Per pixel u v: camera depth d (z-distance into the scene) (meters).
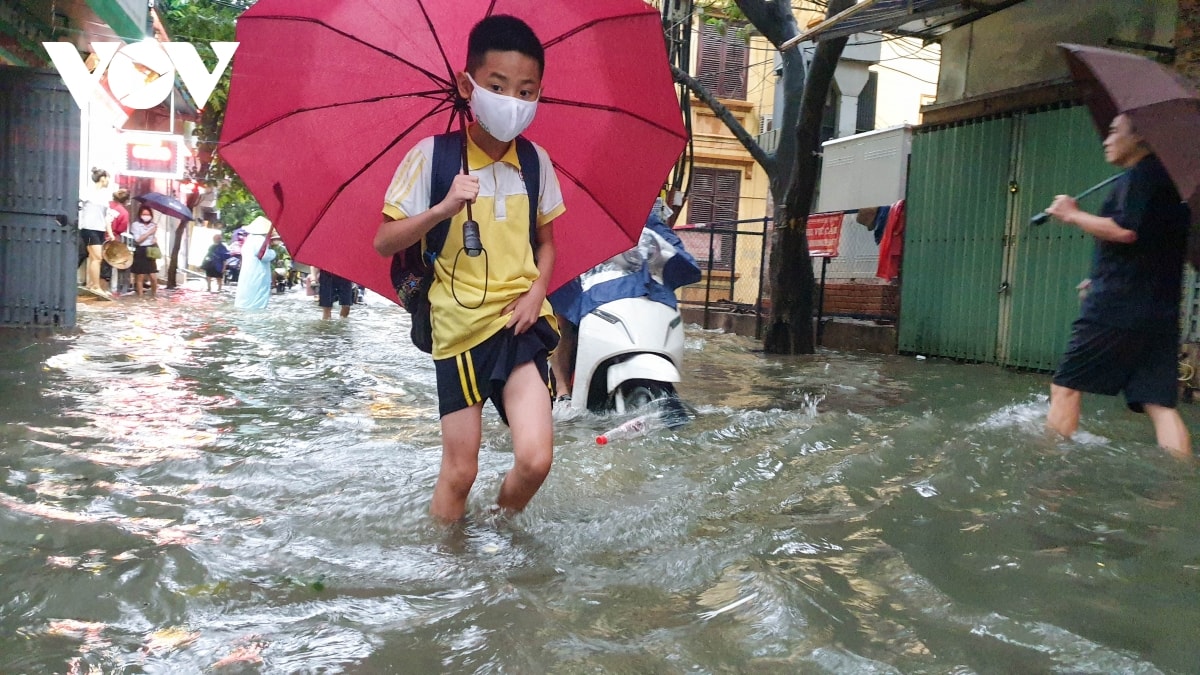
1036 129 9.41
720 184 22.69
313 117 3.11
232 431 4.45
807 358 10.23
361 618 2.17
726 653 1.97
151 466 3.61
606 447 4.21
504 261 2.86
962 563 2.60
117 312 12.20
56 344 7.57
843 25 8.99
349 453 4.02
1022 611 2.25
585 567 2.59
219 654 1.96
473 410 2.91
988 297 9.93
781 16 11.52
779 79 21.45
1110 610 2.27
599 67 3.27
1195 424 5.56
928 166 10.89
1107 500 3.29
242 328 10.88
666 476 3.72
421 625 2.13
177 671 1.88
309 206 3.14
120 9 10.55
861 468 3.77
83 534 2.71
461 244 2.82
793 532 2.85
